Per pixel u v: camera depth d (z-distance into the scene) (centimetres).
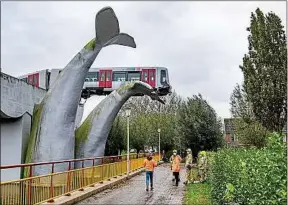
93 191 1689
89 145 2470
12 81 1986
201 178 2152
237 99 3631
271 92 1792
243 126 2567
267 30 1855
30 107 2211
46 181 1316
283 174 457
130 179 2458
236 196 662
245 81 1925
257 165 582
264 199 487
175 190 1873
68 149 2111
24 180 1150
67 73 2138
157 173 2975
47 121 2094
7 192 1050
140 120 5528
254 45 1897
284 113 1805
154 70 4328
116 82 4297
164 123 5566
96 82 4309
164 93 4341
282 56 1811
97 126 2508
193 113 3688
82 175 1711
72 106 2130
